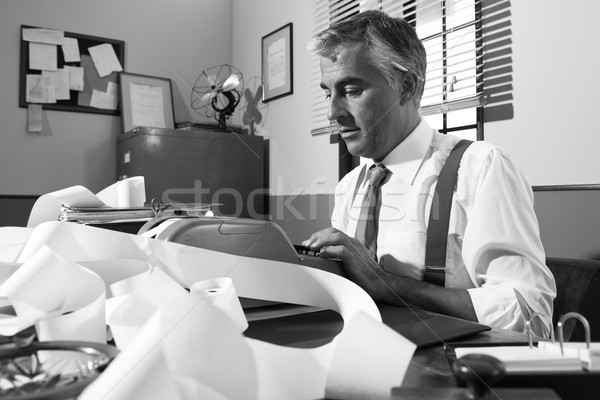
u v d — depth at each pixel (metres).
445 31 1.78
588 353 0.22
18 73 2.62
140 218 0.70
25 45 2.64
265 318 0.38
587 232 1.35
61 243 0.39
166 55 3.09
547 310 0.76
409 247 0.93
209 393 0.16
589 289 0.90
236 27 3.27
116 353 0.21
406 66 0.88
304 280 0.37
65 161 2.73
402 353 0.19
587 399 0.20
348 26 0.86
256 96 3.00
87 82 2.81
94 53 2.83
